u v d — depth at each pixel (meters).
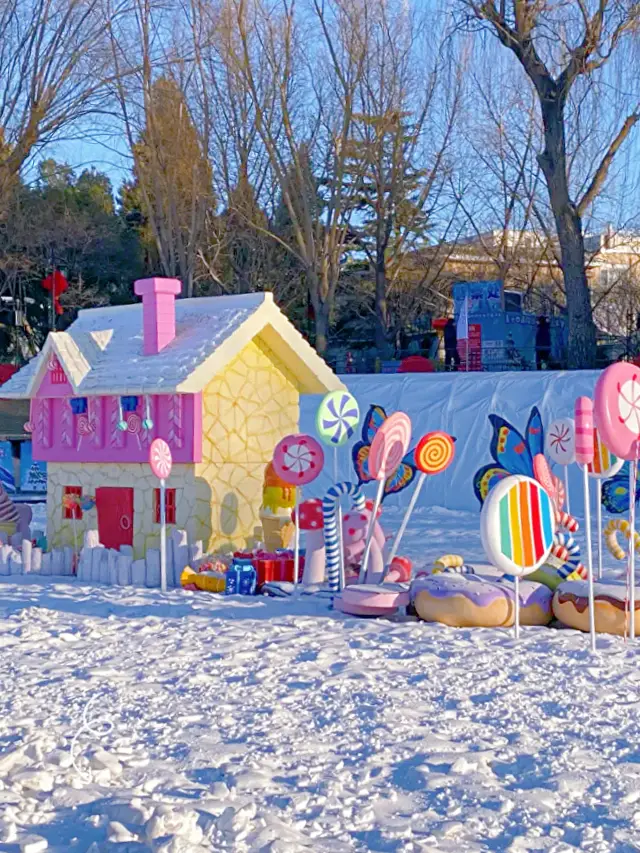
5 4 30.72
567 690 7.21
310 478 11.98
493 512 8.99
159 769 5.46
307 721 6.43
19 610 10.69
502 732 6.21
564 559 10.58
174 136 38.53
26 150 31.70
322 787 5.14
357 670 7.79
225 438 13.61
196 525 13.30
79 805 4.90
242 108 38.28
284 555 12.55
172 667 7.99
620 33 30.45
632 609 9.34
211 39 37.38
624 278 46.06
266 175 40.75
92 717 6.54
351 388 26.64
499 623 9.71
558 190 32.22
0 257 49.62
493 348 36.22
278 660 8.19
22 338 52.81
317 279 39.28
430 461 11.71
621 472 20.88
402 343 48.53
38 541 15.16
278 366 14.26
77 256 52.28
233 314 13.92
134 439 13.84
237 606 11.04
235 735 6.14
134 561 12.91
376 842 4.45
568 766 5.52
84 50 31.52
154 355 14.03
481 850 4.38
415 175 45.06
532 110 42.34
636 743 5.97
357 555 11.85
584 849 4.39
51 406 14.94
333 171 40.56
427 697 7.03
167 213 39.22
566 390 23.67
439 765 5.52
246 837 4.41
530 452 23.16
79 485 14.65
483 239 50.31
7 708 6.81
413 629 9.51
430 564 13.02
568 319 32.59
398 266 46.31
